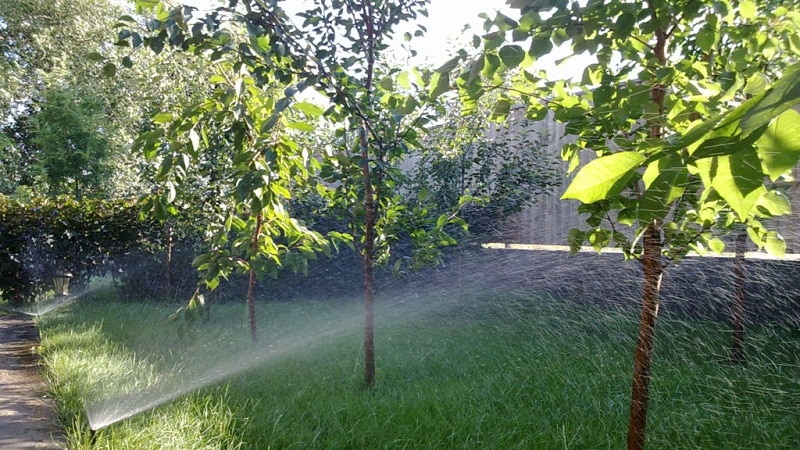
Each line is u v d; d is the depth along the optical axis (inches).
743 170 28.3
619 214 72.1
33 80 621.6
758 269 99.0
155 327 228.7
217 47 127.7
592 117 85.1
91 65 579.8
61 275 334.3
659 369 111.5
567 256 139.4
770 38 84.9
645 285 89.7
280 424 126.5
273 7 131.7
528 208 212.1
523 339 149.8
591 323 127.8
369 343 155.3
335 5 154.5
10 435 132.3
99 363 178.2
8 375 185.3
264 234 161.2
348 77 142.3
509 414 127.1
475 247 191.8
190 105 141.9
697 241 85.5
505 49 65.6
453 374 154.4
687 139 28.6
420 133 233.9
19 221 334.0
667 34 86.6
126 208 325.7
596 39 74.2
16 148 592.7
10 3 613.3
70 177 531.2
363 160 151.4
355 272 241.0
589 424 118.4
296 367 172.7
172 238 299.1
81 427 129.0
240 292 274.5
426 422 125.3
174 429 122.6
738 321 102.3
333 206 170.2
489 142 251.6
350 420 129.1
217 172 217.2
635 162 30.2
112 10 641.6
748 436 101.2
